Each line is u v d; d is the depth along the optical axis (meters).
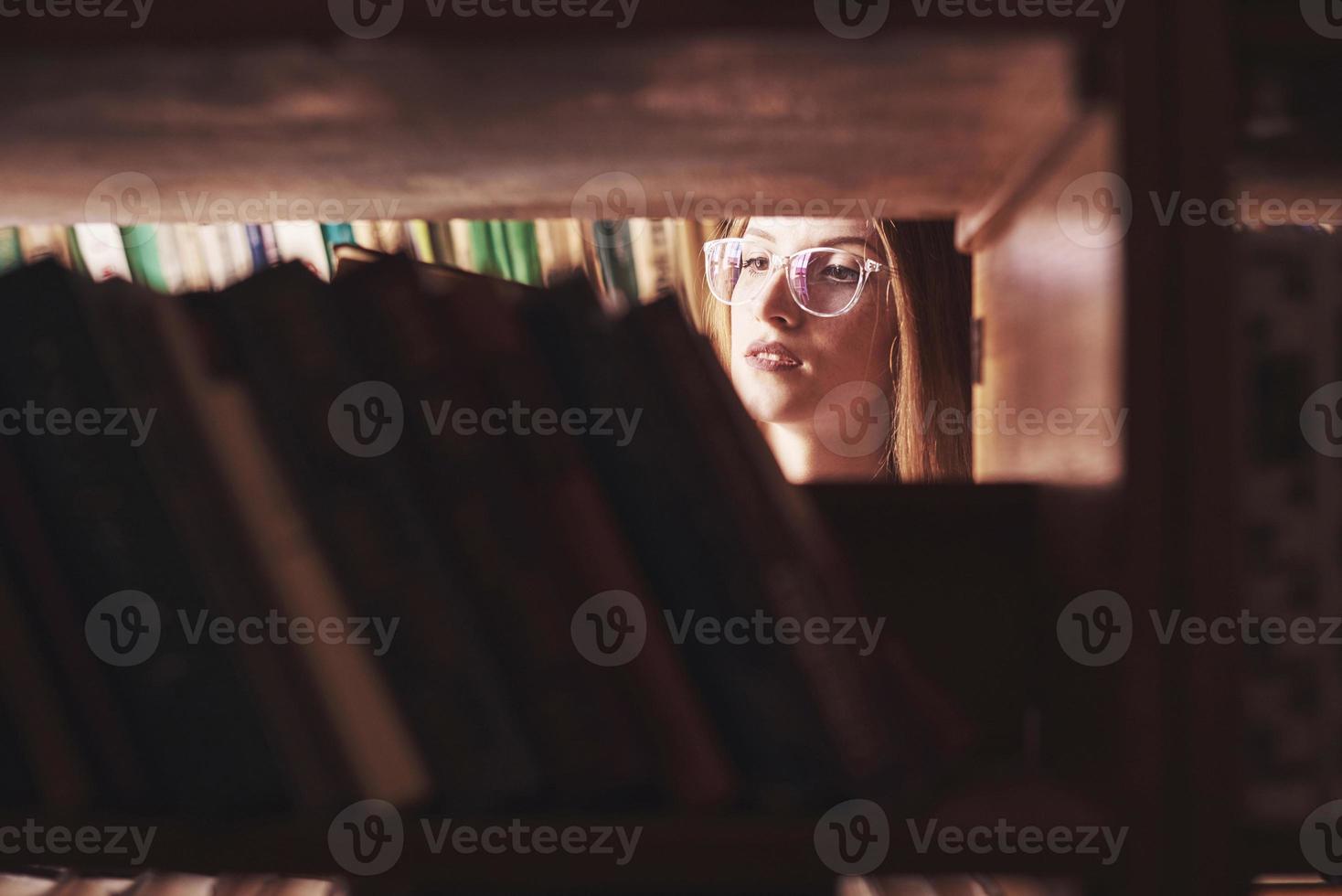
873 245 1.76
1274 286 0.55
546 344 0.52
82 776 0.46
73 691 0.46
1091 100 0.48
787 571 0.49
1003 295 0.69
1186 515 0.46
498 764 0.47
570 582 0.48
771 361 1.82
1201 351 0.46
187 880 0.56
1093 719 0.51
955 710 0.53
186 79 0.47
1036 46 0.46
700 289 1.90
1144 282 0.46
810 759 0.48
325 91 0.50
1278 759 0.54
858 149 0.60
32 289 0.46
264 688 0.46
